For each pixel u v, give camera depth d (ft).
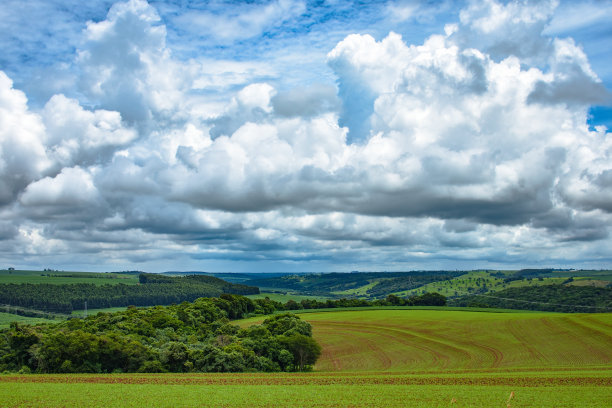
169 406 147.02
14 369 306.55
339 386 193.06
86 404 148.97
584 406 145.18
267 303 646.74
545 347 337.31
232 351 302.86
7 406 145.38
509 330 402.93
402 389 182.09
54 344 285.64
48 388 184.96
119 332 360.28
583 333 362.53
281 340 335.06
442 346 368.48
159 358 297.53
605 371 238.27
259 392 175.52
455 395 165.48
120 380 220.23
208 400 157.69
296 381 214.69
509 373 238.48
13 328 362.94
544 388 181.57
